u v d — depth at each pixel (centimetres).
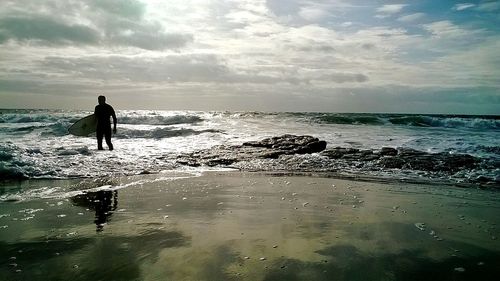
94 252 408
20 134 2041
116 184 816
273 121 3362
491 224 539
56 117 2906
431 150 1547
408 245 443
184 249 419
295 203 653
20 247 421
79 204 627
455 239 468
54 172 939
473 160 1180
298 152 1416
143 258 392
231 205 630
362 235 478
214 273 356
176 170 1040
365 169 1095
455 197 729
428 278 352
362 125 3147
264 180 893
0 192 720
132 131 2067
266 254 406
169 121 3141
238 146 1504
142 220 533
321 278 347
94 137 1945
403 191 782
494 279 352
